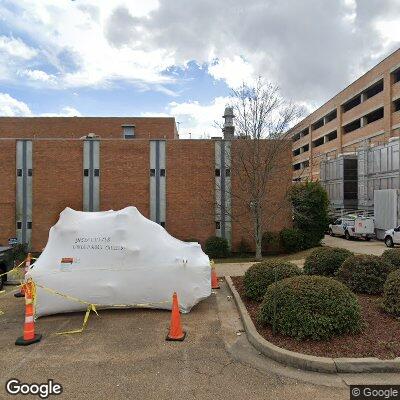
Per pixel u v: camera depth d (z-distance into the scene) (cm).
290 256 1936
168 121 3666
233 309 843
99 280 795
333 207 4222
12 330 706
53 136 3559
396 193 2570
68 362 549
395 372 499
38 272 783
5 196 2105
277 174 2078
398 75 4059
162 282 806
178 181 2141
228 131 2491
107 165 2133
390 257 980
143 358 563
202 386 471
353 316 595
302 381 483
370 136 4531
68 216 848
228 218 2123
